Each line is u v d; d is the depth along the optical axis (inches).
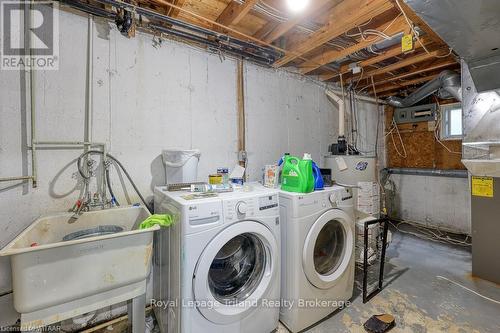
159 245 65.1
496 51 70.5
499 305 74.0
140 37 73.5
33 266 40.3
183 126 81.9
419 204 156.9
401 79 130.2
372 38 83.2
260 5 68.3
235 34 85.7
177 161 73.4
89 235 59.9
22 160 58.2
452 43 66.0
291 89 113.8
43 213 60.6
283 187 71.7
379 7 64.2
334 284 70.1
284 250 65.6
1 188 56.1
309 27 78.7
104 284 46.4
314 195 65.8
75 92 64.2
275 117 107.7
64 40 62.6
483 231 89.4
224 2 71.4
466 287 84.4
